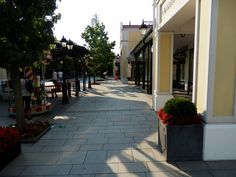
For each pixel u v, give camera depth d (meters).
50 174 4.40
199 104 5.11
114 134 6.72
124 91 18.62
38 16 6.24
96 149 5.57
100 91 18.81
